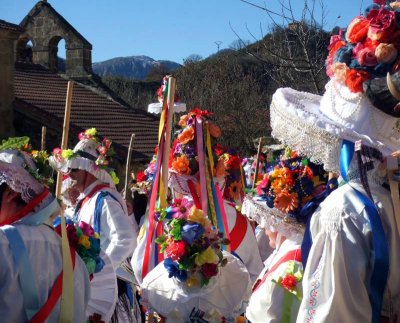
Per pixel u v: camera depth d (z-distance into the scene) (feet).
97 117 68.54
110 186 16.60
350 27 9.33
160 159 16.75
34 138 60.80
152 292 13.69
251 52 37.63
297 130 9.10
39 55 82.12
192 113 17.84
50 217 9.61
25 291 8.82
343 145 8.89
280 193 11.51
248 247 16.87
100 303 12.67
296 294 11.10
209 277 13.12
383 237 8.39
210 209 17.10
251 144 73.72
